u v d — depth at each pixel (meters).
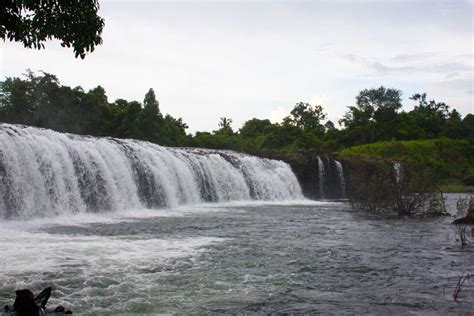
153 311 7.38
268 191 40.50
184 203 31.34
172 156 31.61
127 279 9.16
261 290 8.74
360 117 122.69
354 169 49.88
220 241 14.39
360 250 13.40
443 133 113.31
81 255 11.11
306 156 47.72
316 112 123.12
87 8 8.71
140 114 49.25
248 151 47.06
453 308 7.83
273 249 13.18
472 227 18.58
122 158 27.03
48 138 23.05
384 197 26.98
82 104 46.38
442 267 11.14
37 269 9.57
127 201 26.44
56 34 8.67
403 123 108.06
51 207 21.31
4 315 6.77
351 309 7.70
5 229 16.06
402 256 12.55
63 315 7.01
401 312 7.56
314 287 9.06
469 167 86.00
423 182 26.69
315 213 26.45
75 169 23.52
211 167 35.59
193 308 7.58
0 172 19.31
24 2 7.91
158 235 15.46
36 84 44.53
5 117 43.88
